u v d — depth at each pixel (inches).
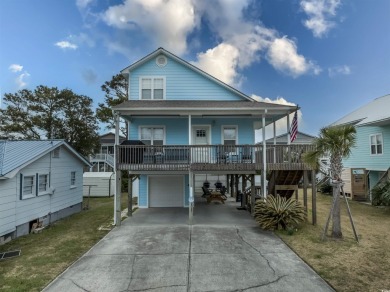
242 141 571.8
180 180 590.6
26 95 1229.1
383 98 859.4
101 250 310.2
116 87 1150.3
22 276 240.8
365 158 722.8
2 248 332.5
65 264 269.1
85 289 215.2
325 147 343.9
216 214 503.2
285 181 494.3
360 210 545.0
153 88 596.7
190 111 453.4
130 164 444.1
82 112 1338.6
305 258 275.6
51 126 1267.2
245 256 284.7
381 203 570.6
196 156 453.7
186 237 355.9
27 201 417.7
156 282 226.2
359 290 206.7
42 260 281.6
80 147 1322.6
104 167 1553.9
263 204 410.6
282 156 446.6
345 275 233.9
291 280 226.8
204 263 266.5
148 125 573.6
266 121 585.6
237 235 362.3
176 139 573.9
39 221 448.1
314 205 411.5
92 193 883.4
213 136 571.8
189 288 214.7
